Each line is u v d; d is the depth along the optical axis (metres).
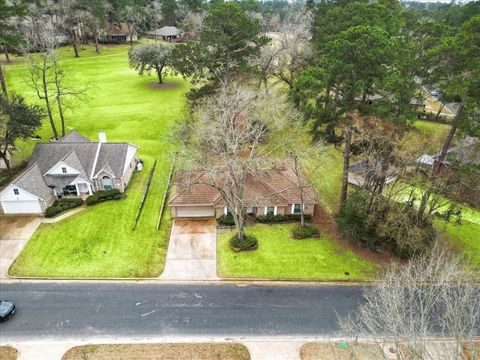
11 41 49.94
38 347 23.28
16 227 33.56
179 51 47.12
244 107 36.12
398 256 31.06
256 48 46.97
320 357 22.95
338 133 46.09
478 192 36.06
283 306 26.70
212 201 34.81
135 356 22.77
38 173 36.62
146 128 53.94
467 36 26.50
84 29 95.75
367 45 28.31
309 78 30.91
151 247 31.77
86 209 36.25
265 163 32.56
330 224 34.97
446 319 22.61
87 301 26.69
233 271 29.58
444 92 29.41
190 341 23.84
